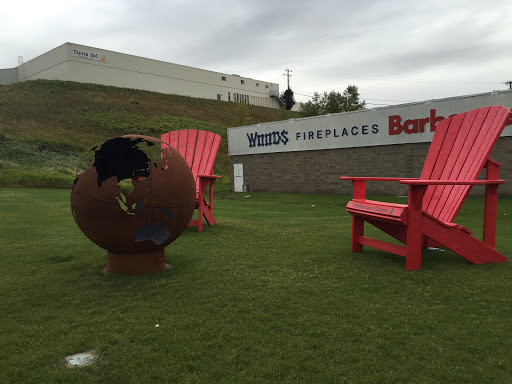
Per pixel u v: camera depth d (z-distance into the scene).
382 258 4.18
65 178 15.87
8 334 2.26
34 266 3.78
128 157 3.42
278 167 19.89
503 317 2.54
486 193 4.06
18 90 40.47
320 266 3.84
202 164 6.67
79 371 1.86
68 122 32.31
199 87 58.00
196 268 3.72
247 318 2.51
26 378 1.80
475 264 3.92
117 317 2.53
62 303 2.78
